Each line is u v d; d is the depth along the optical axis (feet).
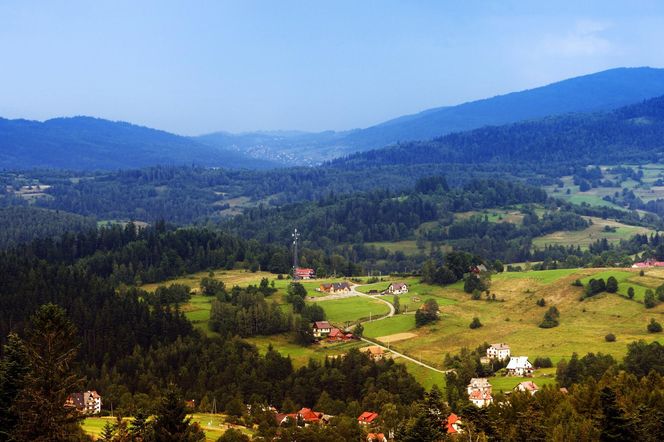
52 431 286.25
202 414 589.32
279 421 551.18
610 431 367.45
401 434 402.72
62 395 289.12
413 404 539.29
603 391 373.81
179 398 345.10
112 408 575.79
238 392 613.93
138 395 583.17
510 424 416.46
